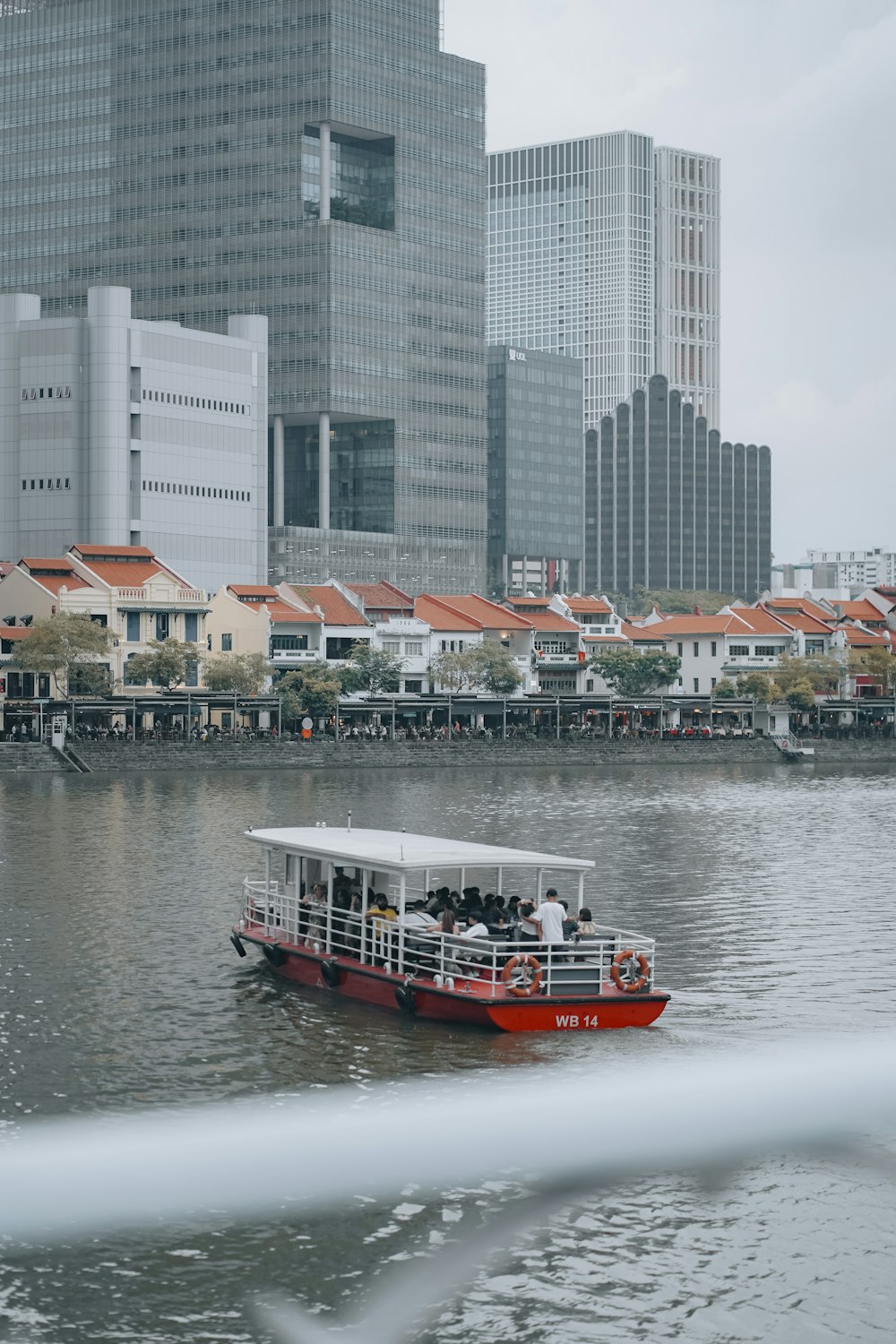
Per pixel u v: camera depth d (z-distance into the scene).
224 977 56.81
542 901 53.47
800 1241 36.19
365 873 53.91
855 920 70.06
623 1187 38.72
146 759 152.75
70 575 179.88
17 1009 52.34
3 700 157.38
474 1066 46.31
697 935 66.25
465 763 170.50
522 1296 33.75
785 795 137.25
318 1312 33.09
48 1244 35.62
